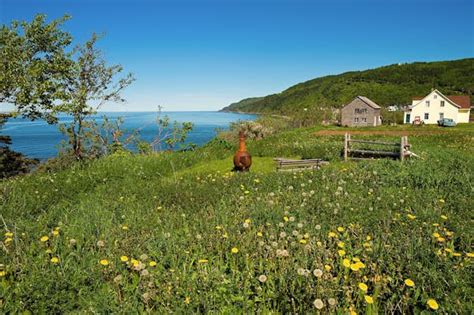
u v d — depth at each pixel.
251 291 3.17
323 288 2.93
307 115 52.28
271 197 6.26
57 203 6.76
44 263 3.51
